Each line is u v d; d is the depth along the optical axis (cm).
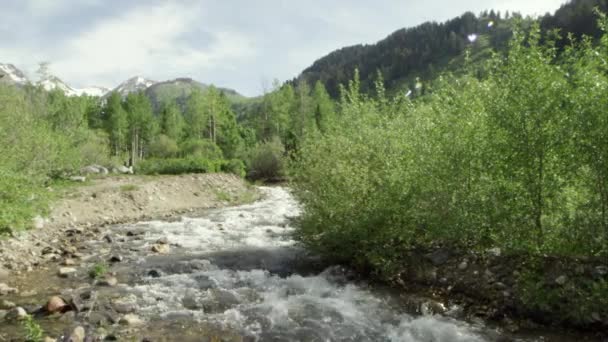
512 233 708
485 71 845
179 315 700
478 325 638
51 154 1750
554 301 620
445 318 670
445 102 939
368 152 975
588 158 619
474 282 731
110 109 7250
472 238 816
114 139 7212
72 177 2158
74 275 912
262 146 4306
